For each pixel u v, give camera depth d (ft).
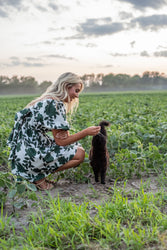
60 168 12.32
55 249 7.59
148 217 8.73
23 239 8.15
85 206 9.23
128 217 8.95
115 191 10.83
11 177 12.42
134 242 7.35
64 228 8.21
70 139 11.06
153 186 12.41
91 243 7.70
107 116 27.53
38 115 10.94
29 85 526.16
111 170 15.01
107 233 8.00
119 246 7.53
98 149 12.52
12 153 11.74
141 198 10.36
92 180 13.96
